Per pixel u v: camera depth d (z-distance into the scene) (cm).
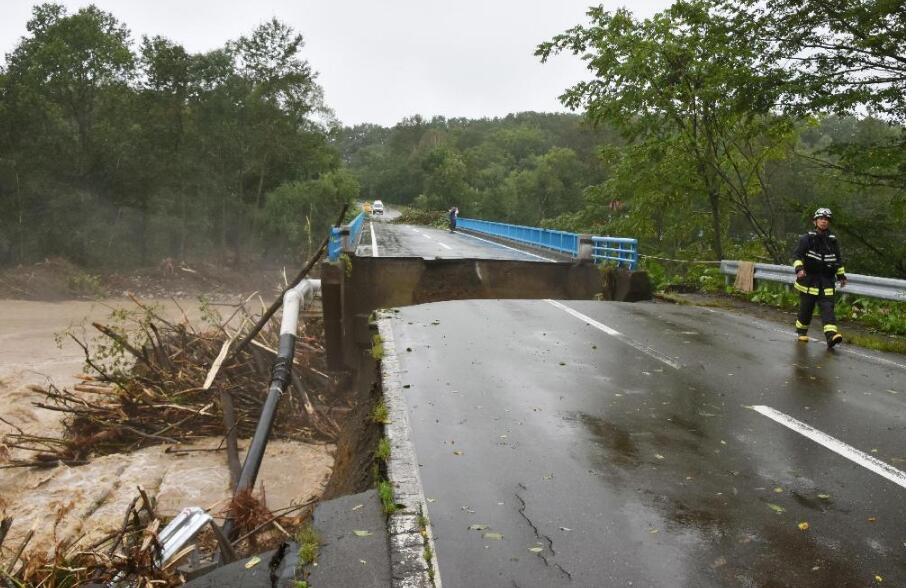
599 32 2080
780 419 603
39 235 4297
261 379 1372
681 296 1445
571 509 421
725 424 589
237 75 5069
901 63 1576
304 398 1266
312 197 5634
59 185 4422
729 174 2400
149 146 4672
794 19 1591
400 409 622
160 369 1382
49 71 4397
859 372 779
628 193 2395
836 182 1916
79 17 4447
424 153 13075
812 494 448
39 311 3058
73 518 923
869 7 1505
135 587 489
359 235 2709
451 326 1045
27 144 4322
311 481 1030
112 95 4616
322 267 1327
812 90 1605
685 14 1830
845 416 614
